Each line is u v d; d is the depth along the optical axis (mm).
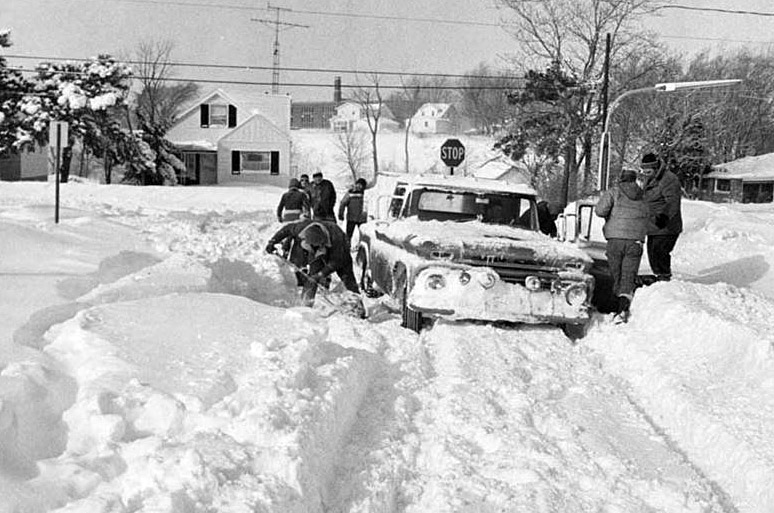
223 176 58656
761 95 66562
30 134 46812
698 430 6000
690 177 55906
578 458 5398
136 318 6797
